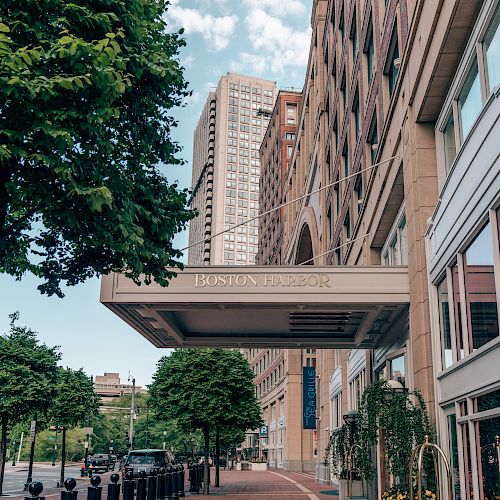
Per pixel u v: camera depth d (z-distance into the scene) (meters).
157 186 10.39
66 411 29.92
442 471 12.67
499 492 9.64
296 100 75.31
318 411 44.12
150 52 9.34
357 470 18.27
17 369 21.36
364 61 24.16
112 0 8.66
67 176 7.58
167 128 10.52
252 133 172.62
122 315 18.58
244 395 27.88
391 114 17.77
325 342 22.45
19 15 7.82
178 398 26.38
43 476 42.38
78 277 10.25
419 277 14.87
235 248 161.00
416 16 14.46
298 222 47.59
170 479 18.25
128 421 103.94
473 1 11.12
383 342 20.69
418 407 14.23
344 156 30.39
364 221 22.78
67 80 7.38
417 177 14.99
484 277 10.55
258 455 83.06
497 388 9.61
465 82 12.60
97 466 45.88
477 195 10.62
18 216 9.66
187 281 16.69
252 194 167.25
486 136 10.09
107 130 9.46
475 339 11.07
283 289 16.58
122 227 8.54
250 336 22.56
